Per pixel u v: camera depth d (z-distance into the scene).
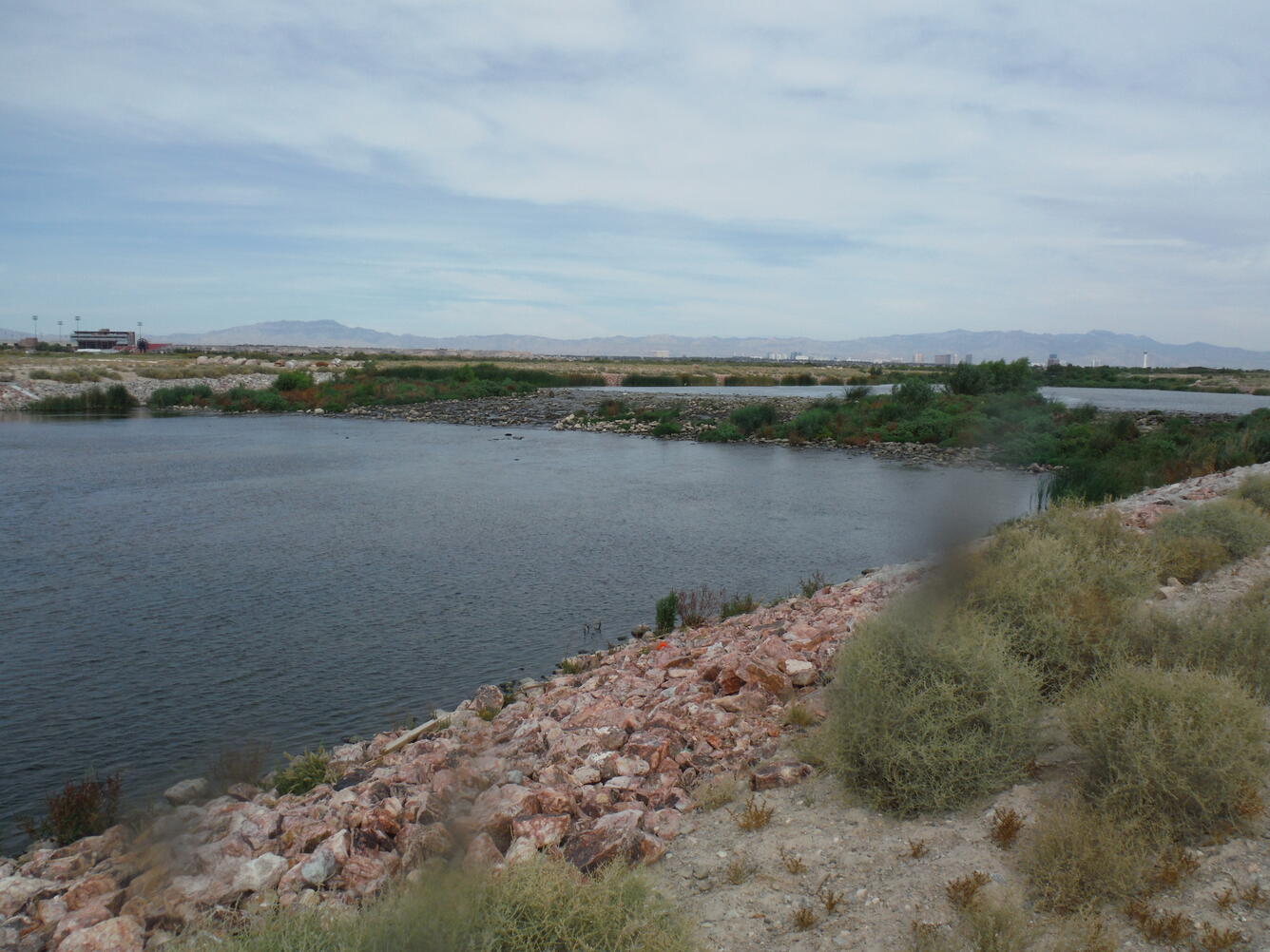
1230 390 95.69
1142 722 5.00
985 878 4.39
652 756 6.71
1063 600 7.18
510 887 4.21
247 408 65.94
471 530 21.83
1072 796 5.04
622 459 37.72
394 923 4.01
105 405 66.19
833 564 18.39
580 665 11.43
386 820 5.82
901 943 4.05
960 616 6.36
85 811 7.08
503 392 78.50
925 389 51.72
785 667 8.45
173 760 8.86
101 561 18.19
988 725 5.55
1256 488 14.96
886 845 5.02
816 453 40.31
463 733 8.36
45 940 4.86
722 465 35.88
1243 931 3.84
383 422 56.62
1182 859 4.40
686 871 5.05
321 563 18.09
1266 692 6.26
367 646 12.73
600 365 172.38
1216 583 9.70
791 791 5.98
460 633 13.44
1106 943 3.76
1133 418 44.75
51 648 12.54
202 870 5.52
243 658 12.11
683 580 17.08
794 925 4.34
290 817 6.27
